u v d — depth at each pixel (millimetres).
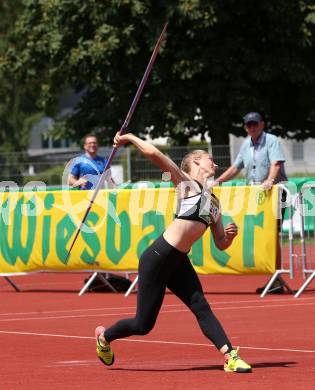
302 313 14758
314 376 9484
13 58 39156
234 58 34469
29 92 69625
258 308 15484
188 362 10562
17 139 70438
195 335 12727
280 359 10633
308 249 20578
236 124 35750
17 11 64250
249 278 20969
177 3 33281
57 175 31922
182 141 36312
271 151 17734
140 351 11445
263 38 34719
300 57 34844
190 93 35062
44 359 10930
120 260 18031
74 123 38500
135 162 32062
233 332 12898
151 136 36094
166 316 14805
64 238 18562
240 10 33781
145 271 9953
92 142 19172
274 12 33781
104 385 9164
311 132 37656
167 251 9891
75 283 21406
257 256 16969
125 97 36438
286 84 36438
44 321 14500
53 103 39750
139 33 34875
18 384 9297
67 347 11852
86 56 35281
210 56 34125
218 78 34875
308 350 11281
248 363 10383
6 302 17469
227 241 10211
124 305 16438
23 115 70688
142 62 35562
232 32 34500
